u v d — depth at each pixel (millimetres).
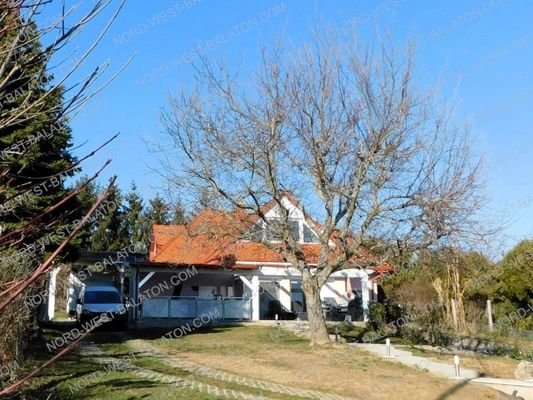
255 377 14391
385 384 14047
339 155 18750
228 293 34750
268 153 19234
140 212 53938
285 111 19031
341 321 31484
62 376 12406
